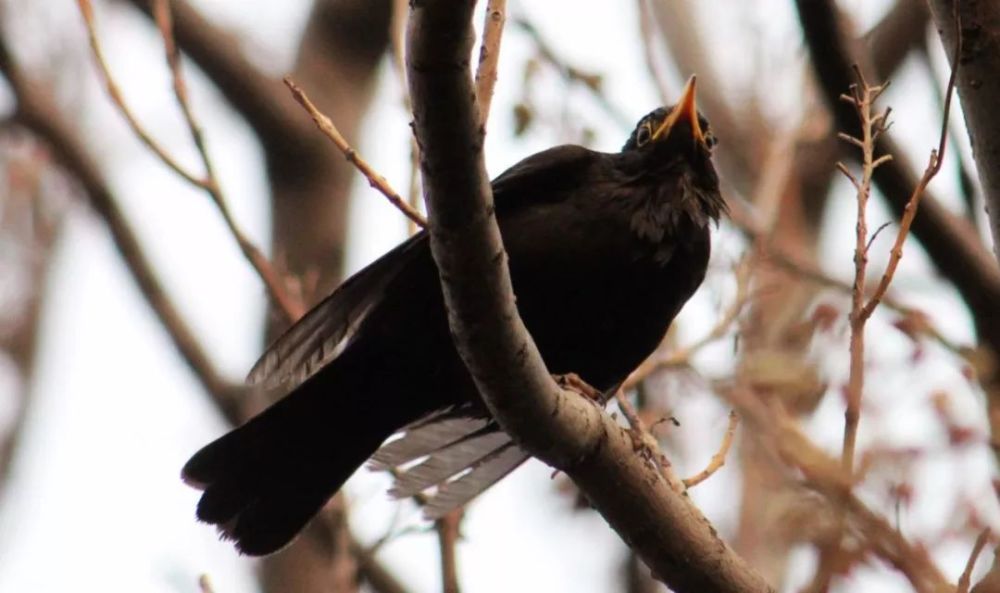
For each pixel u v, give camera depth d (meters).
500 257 7.83
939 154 8.18
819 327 10.05
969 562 7.68
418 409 10.65
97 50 10.95
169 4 15.05
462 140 7.36
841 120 12.22
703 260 10.89
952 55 8.98
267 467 10.50
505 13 9.01
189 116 10.98
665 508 8.62
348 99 15.67
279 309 11.38
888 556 7.77
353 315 9.74
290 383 10.73
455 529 10.41
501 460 10.52
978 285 12.28
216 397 14.67
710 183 11.20
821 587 7.74
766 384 9.70
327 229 15.10
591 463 8.52
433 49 7.06
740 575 8.74
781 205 14.67
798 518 7.85
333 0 15.87
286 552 13.40
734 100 15.89
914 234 12.35
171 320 14.96
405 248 9.68
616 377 10.98
